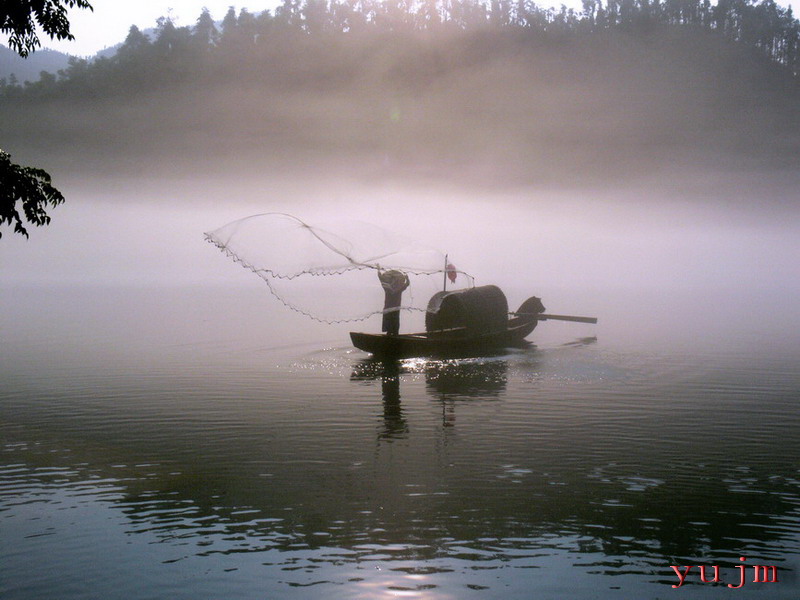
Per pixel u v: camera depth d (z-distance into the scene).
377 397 17.59
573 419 15.36
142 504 10.59
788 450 13.19
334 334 29.59
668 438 13.95
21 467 12.29
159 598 7.95
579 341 27.50
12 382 19.59
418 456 12.84
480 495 10.92
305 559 8.84
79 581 8.32
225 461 12.60
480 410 16.20
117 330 31.72
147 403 16.98
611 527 9.78
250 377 20.16
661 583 8.29
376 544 9.25
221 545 9.24
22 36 10.52
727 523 9.88
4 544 9.25
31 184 9.88
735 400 17.11
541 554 8.97
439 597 7.98
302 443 13.68
